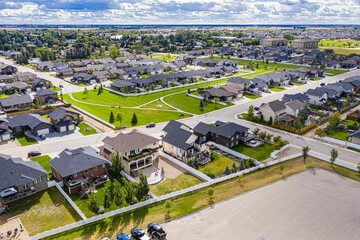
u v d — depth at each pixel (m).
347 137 75.75
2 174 48.31
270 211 44.97
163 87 138.25
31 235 39.94
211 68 174.75
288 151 68.31
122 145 59.25
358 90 130.50
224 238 38.78
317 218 43.41
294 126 85.12
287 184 53.28
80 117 89.75
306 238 39.12
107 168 60.31
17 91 129.25
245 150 69.12
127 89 129.50
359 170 56.12
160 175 56.81
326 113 94.06
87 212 45.22
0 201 47.38
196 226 41.28
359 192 50.94
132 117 93.12
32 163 53.44
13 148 68.88
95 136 77.31
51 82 150.00
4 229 41.19
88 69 182.50
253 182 54.00
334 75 173.88
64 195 49.69
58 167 52.38
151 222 42.25
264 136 72.94
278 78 143.25
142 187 46.25
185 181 54.75
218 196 49.25
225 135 69.69
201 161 61.53
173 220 42.75
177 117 94.12
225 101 114.75
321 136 75.69
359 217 43.81
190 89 135.25
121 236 38.03
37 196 49.62
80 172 52.88
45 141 73.56
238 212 44.62
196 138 64.75
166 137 67.12
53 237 39.09
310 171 58.56
